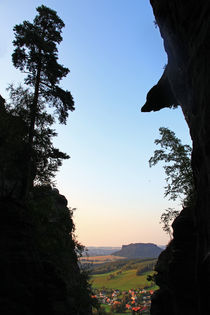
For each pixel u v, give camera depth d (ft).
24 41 73.31
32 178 68.28
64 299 46.26
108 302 499.51
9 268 39.88
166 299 59.72
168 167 79.51
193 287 46.50
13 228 43.70
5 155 52.49
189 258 48.88
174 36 45.98
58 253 67.05
